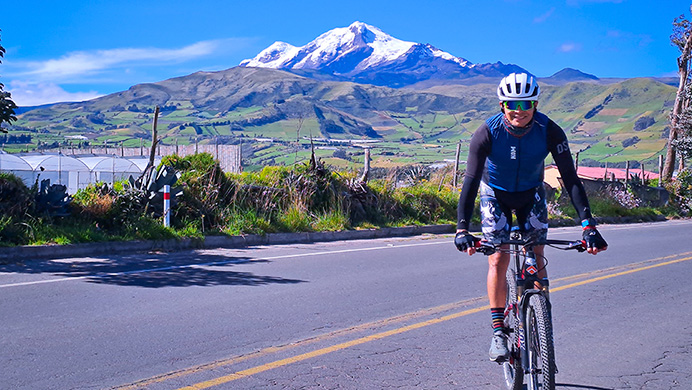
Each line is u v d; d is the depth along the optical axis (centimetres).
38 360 514
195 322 643
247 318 666
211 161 1427
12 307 680
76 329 605
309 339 598
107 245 1066
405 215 1695
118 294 755
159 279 854
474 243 425
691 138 3216
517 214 470
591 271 1059
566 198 2219
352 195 1605
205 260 1031
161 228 1161
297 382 482
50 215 1091
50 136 19962
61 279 829
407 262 1098
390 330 641
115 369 498
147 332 602
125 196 1198
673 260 1202
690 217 2798
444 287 873
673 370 539
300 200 1479
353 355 555
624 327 682
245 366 515
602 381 509
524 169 444
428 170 1992
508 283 470
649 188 2725
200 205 1297
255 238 1293
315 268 999
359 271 986
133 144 19412
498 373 516
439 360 547
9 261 939
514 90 417
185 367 508
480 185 474
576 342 623
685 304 802
